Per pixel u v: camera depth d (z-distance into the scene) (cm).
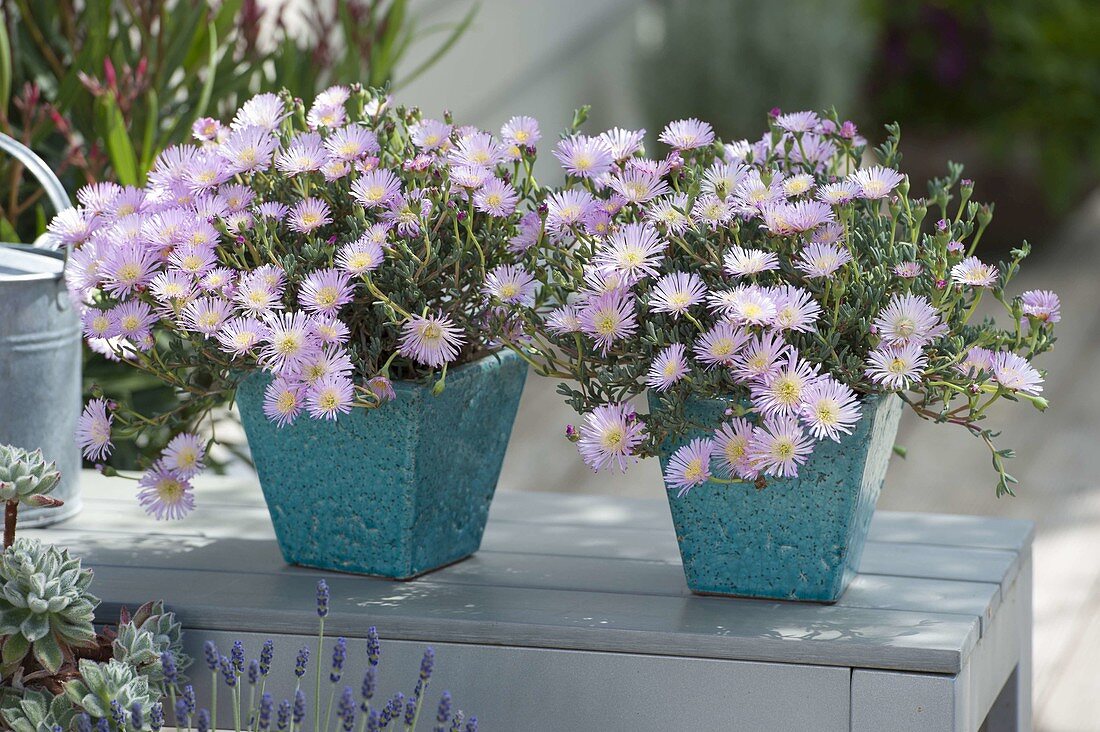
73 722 214
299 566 230
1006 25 779
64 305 236
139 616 220
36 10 300
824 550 219
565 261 222
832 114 228
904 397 217
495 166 227
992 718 239
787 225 215
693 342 217
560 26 713
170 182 227
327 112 229
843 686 213
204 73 314
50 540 236
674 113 751
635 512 247
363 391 220
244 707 222
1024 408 539
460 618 218
